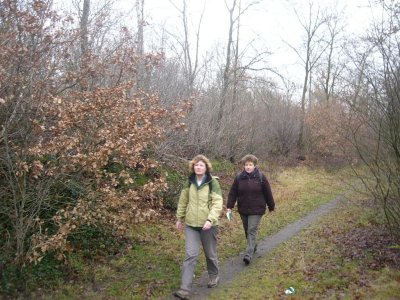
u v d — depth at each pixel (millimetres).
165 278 6129
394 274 5641
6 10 5879
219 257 7383
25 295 5145
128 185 6641
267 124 21578
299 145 24719
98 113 5750
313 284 5723
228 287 5895
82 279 5840
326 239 8258
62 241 5262
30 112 5445
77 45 7426
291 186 16031
